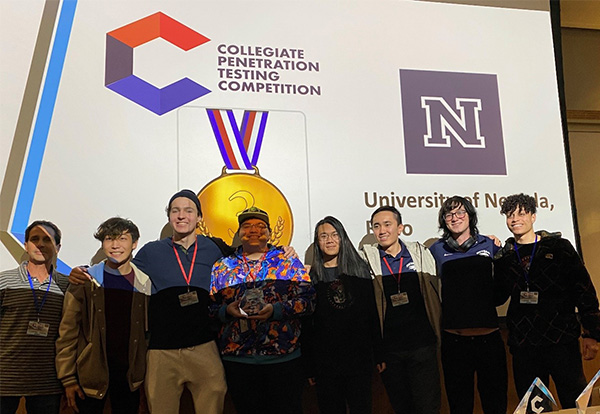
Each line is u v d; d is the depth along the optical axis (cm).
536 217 326
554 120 338
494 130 330
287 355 280
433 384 296
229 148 299
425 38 331
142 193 287
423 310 302
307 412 288
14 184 276
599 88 390
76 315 273
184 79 301
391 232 306
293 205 301
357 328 292
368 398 288
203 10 309
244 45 311
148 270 280
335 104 315
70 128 285
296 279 285
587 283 303
